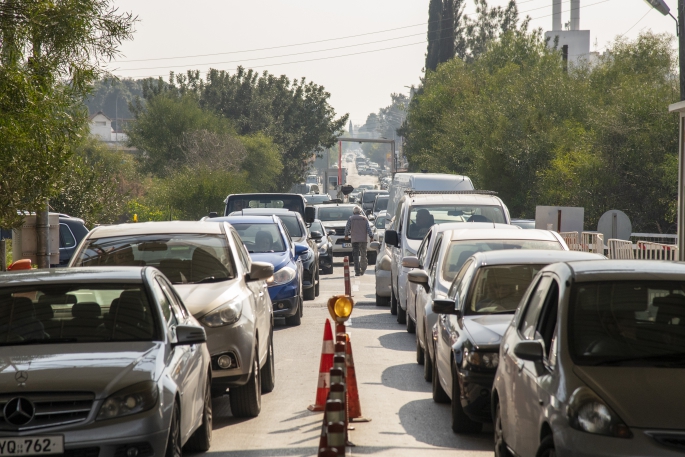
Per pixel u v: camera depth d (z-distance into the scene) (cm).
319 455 1396
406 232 5716
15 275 2442
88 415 1956
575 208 7331
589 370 1762
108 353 2128
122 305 2322
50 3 3619
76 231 6581
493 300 2952
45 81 3706
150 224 3612
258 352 3131
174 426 2109
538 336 2016
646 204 11400
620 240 6438
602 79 15150
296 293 5409
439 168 17312
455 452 2520
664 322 1897
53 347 2161
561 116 13888
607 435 1609
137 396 1991
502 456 2155
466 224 4734
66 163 4038
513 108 14025
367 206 17362
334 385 1883
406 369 4012
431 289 3809
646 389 1688
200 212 16488
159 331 2272
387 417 3017
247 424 2952
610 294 1959
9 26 3569
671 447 1580
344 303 3017
